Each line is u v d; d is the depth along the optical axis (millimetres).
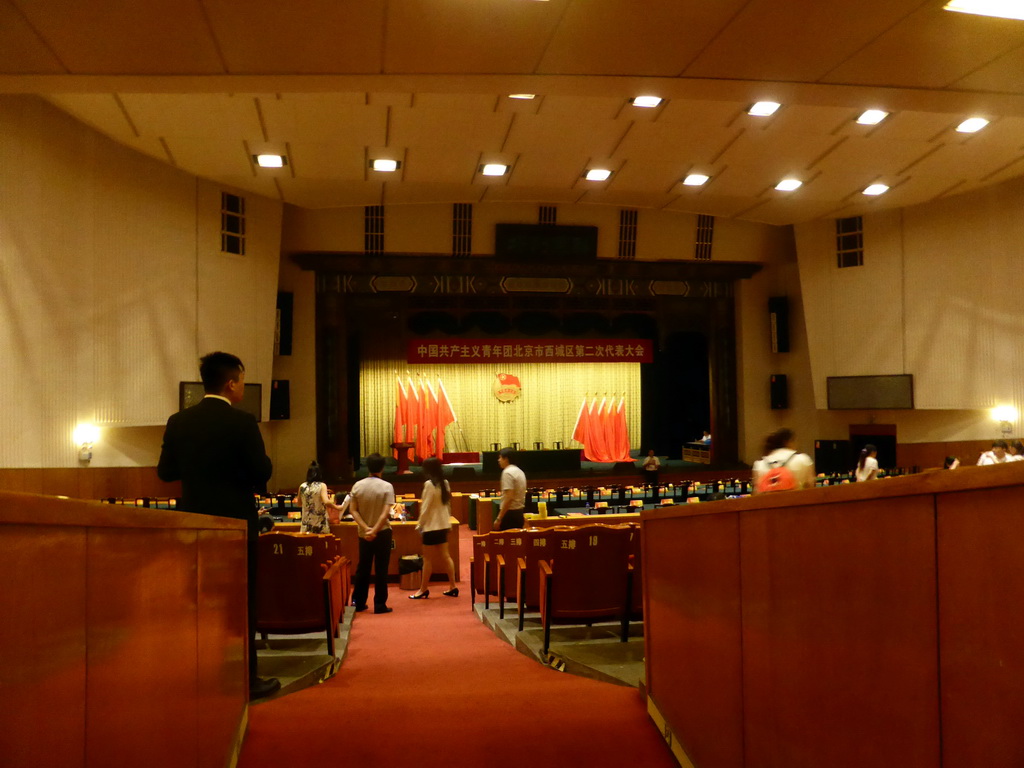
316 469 8078
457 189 14055
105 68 4793
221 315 13562
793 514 1712
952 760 1146
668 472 18672
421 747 2777
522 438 22359
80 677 1137
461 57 4824
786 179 13164
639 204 15094
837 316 16578
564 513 12125
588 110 9922
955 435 15633
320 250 16531
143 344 11789
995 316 14375
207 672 2100
